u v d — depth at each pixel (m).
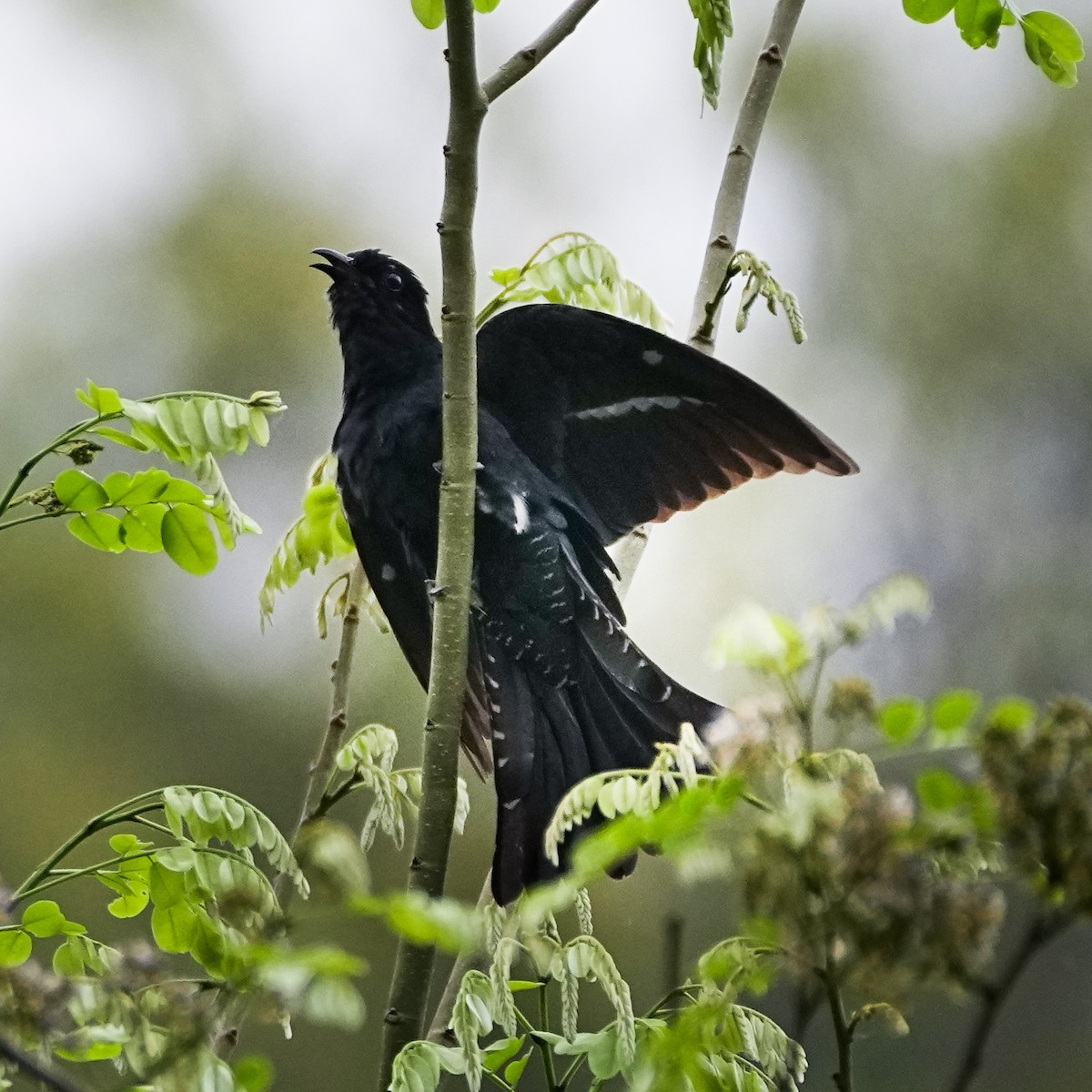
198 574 7.04
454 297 7.11
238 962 5.06
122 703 18.97
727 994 5.13
